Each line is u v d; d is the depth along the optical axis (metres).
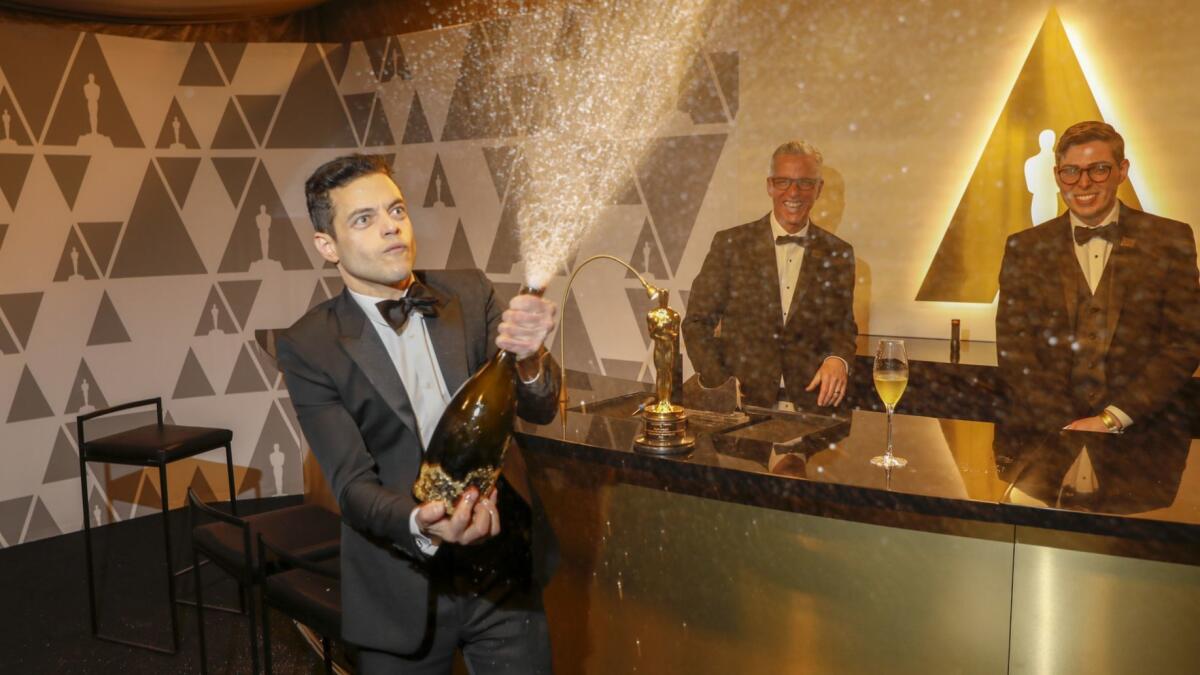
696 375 2.29
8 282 4.25
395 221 1.58
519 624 1.73
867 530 1.70
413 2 4.83
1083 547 1.52
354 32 5.12
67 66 4.33
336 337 1.61
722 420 2.18
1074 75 3.75
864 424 2.16
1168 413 2.89
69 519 4.47
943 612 1.65
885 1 3.99
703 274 3.54
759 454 1.88
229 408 4.86
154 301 4.64
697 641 1.92
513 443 1.77
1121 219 3.09
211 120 4.70
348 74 4.95
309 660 3.05
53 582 3.86
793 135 4.20
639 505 1.96
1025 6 3.79
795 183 3.35
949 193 4.02
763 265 3.43
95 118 4.42
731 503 1.84
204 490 4.85
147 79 4.54
